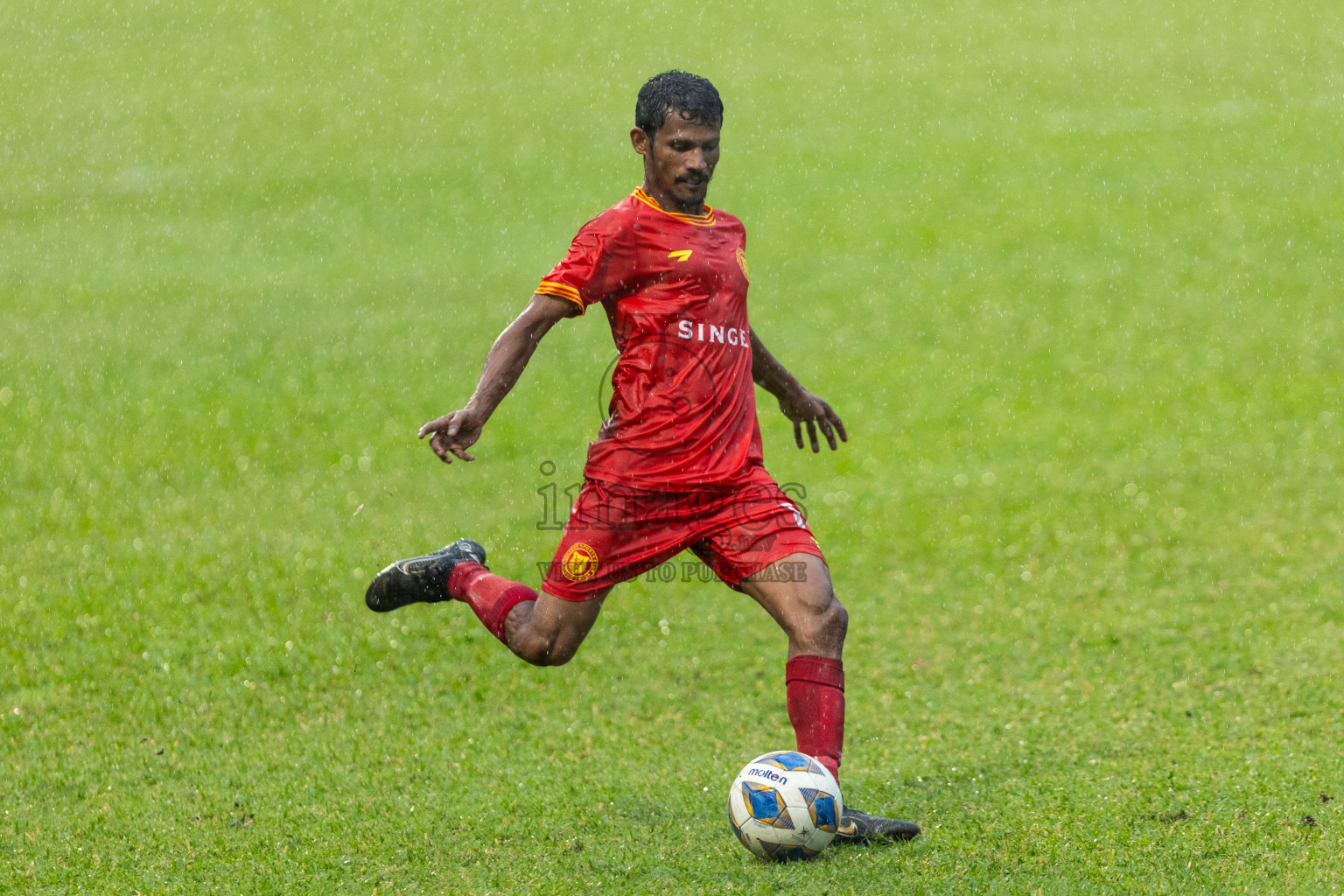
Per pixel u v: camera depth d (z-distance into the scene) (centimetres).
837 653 1731
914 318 5556
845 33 10588
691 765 2167
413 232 7050
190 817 1972
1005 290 5850
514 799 1994
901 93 9200
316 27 11206
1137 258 6181
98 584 3131
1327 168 7269
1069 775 2036
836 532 3525
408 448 4228
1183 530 3441
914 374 4912
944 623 2925
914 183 7494
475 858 1769
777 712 2452
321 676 2631
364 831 1875
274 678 2623
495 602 1864
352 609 2973
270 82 9925
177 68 10256
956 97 9031
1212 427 4250
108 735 2350
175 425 4453
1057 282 5931
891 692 2552
